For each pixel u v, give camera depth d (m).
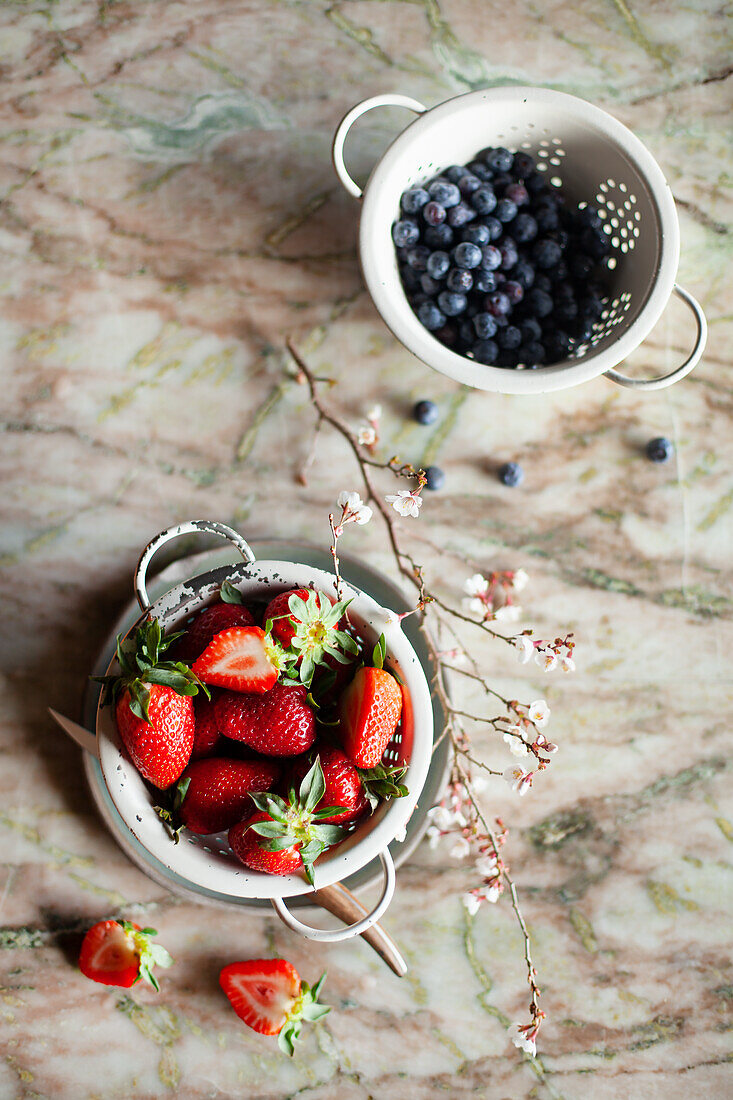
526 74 0.96
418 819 0.93
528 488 0.97
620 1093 0.96
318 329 0.96
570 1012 0.96
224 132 0.96
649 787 0.96
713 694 0.97
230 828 0.86
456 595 0.96
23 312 0.96
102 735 0.84
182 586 0.85
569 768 0.96
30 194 0.96
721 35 0.96
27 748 0.95
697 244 0.96
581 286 0.92
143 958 0.94
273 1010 0.94
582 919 0.96
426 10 0.96
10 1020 0.95
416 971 0.96
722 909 0.96
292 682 0.84
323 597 0.83
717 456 0.97
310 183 0.96
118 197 0.96
